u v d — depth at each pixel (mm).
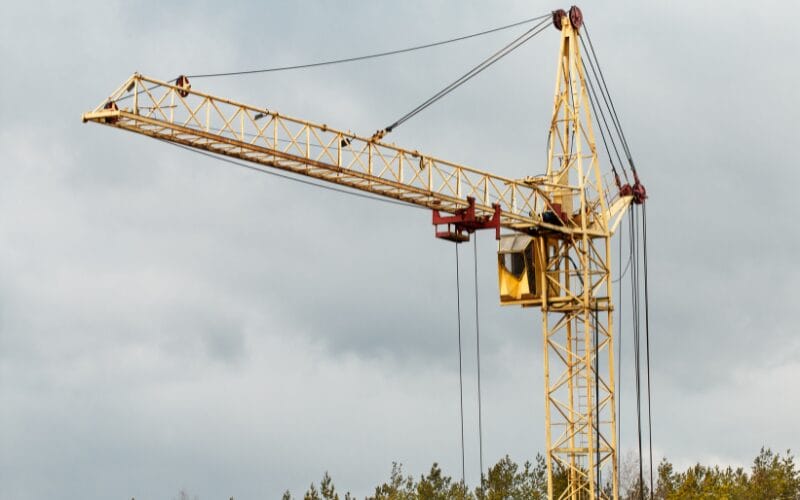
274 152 139875
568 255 171500
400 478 196500
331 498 188125
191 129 134375
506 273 167750
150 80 132625
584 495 172375
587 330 168875
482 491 195375
